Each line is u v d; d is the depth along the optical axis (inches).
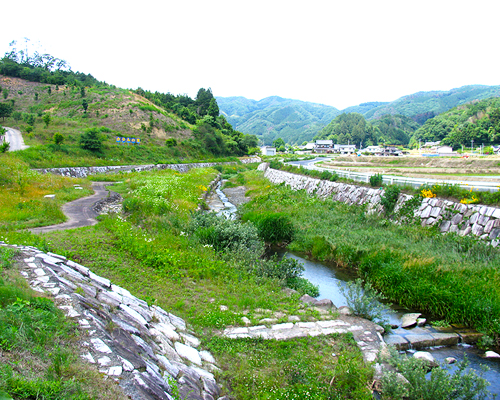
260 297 277.1
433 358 218.4
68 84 2851.9
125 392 120.7
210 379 166.6
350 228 517.7
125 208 561.9
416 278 319.0
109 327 157.2
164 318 207.8
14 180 643.5
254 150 3378.4
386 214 541.3
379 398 176.2
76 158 1277.1
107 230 396.8
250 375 178.4
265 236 511.2
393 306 307.9
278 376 181.0
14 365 112.5
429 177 767.1
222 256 374.9
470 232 398.9
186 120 3016.7
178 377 153.6
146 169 1445.6
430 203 475.8
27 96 2576.3
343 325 245.3
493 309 256.1
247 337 214.1
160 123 2389.3
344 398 172.7
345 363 190.9
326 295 326.0
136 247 330.6
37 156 1053.2
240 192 1097.4
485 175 797.9
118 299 197.5
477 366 216.5
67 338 139.2
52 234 358.3
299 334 225.5
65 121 1929.1
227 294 279.4
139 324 176.4
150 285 267.1
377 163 1529.3
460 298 275.7
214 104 3602.4
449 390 166.7
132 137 1974.7
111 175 1150.3
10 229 368.2
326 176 826.8
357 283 289.6
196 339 203.5
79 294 178.7
